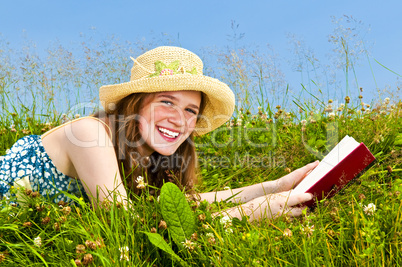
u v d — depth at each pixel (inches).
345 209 89.7
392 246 72.9
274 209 86.4
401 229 75.3
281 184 102.0
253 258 68.7
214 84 100.4
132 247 73.1
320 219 82.1
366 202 93.0
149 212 80.8
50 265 71.2
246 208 86.7
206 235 74.6
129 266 67.5
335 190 89.7
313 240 73.0
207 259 70.8
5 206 83.7
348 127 143.0
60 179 93.7
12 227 74.9
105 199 78.5
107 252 69.6
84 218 79.0
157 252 72.5
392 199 88.0
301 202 86.7
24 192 84.2
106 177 84.1
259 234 73.6
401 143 131.6
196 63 104.8
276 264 68.6
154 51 103.0
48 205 83.7
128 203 78.8
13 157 95.0
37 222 80.7
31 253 74.5
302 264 69.3
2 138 149.8
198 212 79.6
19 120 167.0
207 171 143.1
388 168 110.2
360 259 68.2
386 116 153.0
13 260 73.9
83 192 94.6
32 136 99.0
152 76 99.1
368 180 105.8
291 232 74.7
